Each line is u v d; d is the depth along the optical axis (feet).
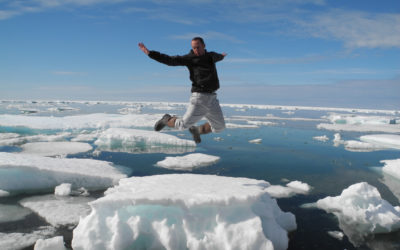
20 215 14.38
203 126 11.73
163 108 173.27
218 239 9.97
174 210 10.68
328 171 26.86
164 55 9.73
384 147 42.52
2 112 109.09
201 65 10.27
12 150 33.65
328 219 14.74
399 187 21.95
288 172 26.11
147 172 24.81
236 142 45.06
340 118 91.86
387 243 12.25
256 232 9.91
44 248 10.55
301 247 11.80
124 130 42.24
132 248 10.15
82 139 43.62
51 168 18.95
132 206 10.84
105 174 20.54
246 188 12.21
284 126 74.90
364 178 24.47
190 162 28.68
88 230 10.11
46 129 49.47
